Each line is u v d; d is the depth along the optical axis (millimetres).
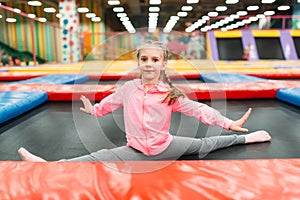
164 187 897
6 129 1912
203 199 834
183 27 22438
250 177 952
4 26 14461
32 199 846
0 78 5492
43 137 1719
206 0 13602
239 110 2488
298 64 7602
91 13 14078
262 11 16547
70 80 4449
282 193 856
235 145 1491
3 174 968
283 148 1460
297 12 14344
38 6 15117
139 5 15445
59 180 936
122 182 928
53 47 14438
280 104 2787
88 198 853
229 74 4719
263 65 7176
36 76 5504
